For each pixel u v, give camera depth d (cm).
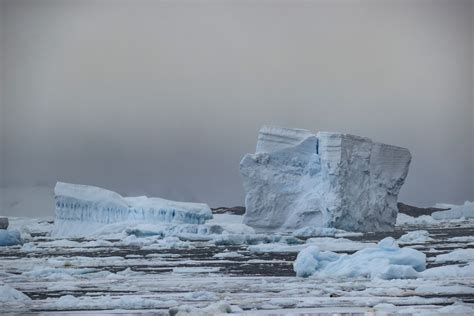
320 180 10400
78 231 10394
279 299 3412
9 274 4978
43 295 3822
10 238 8531
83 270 5009
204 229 9581
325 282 4212
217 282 4344
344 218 10112
